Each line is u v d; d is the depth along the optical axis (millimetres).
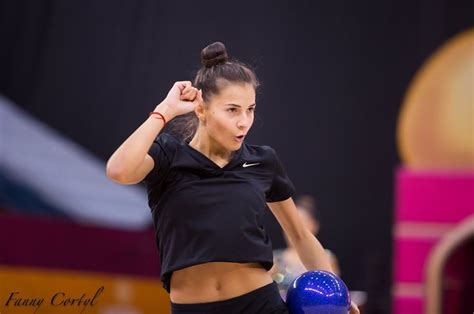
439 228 17953
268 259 6285
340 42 18844
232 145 6348
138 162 5957
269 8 19062
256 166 6555
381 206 18406
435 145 18297
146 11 19203
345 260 18438
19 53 19359
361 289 18234
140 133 6039
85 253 15047
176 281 6285
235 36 19094
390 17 18656
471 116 18156
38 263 14445
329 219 18594
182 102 6285
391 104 18562
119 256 15492
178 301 6273
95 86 19219
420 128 18391
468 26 18250
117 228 15625
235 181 6352
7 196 18594
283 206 6953
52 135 19156
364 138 18609
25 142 19016
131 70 19156
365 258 18328
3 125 18969
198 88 6508
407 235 18047
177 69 19016
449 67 18297
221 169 6363
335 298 6367
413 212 18125
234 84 6320
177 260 6184
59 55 19344
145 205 18531
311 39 18938
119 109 19125
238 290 6176
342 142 18688
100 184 18859
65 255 14703
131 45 19188
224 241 6121
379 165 18531
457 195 17984
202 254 6105
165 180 6309
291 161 18844
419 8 18531
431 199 18078
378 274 17609
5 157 18828
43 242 14633
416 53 18516
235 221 6180
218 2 19125
